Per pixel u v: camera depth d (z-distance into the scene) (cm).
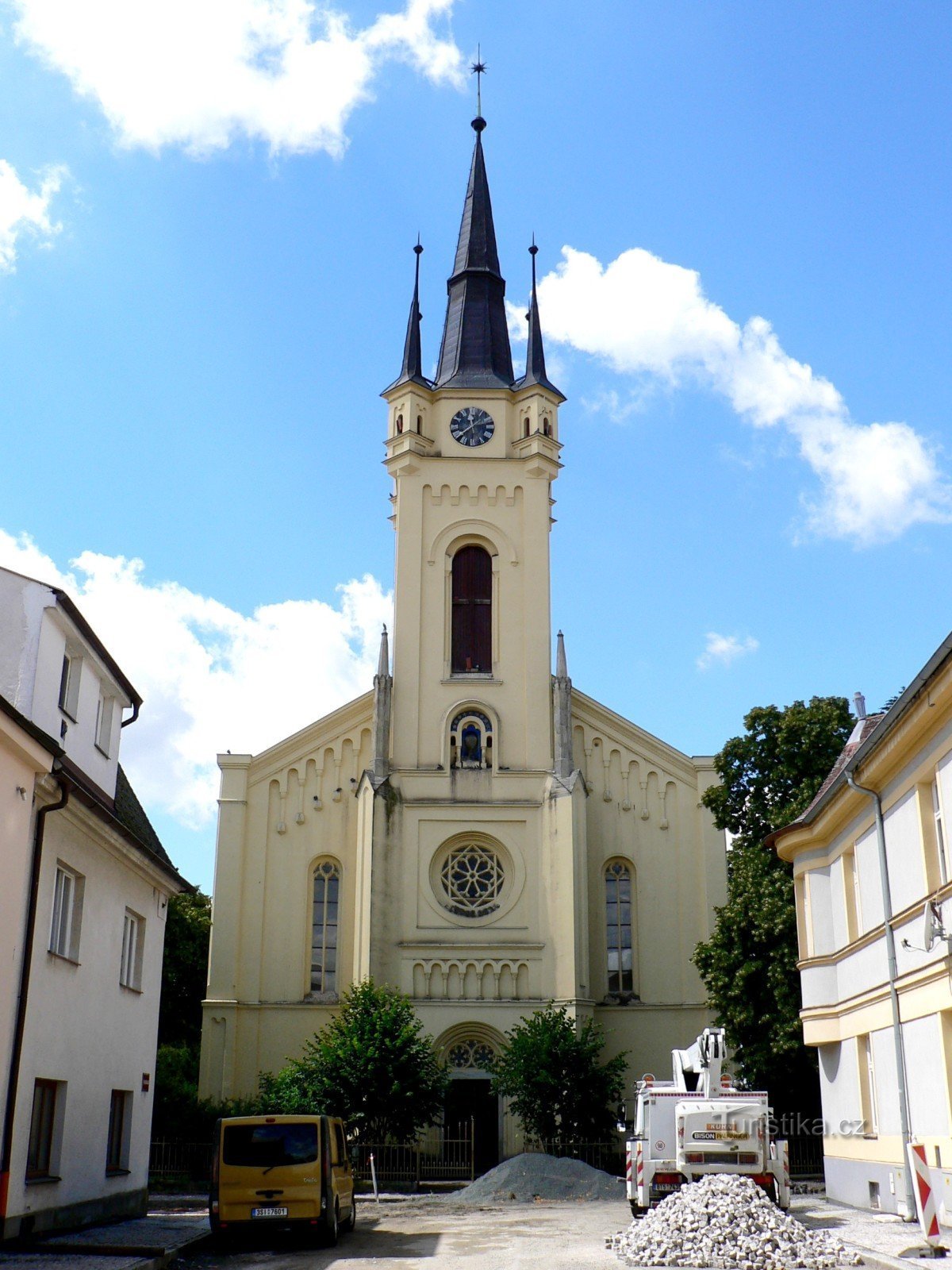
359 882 5441
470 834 5516
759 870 4647
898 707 2497
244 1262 2295
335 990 5488
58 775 2459
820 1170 4600
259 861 5606
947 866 2423
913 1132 2656
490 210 6719
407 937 5356
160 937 3462
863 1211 2966
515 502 5969
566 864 5391
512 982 5325
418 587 5825
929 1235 2111
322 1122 2678
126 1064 3122
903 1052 2712
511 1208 3794
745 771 4981
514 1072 4856
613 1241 2458
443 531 5909
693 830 5741
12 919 2325
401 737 5622
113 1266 2019
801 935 3566
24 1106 2391
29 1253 2211
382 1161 4625
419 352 6238
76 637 2975
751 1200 2347
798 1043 4344
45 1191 2517
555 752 5588
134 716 3541
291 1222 2584
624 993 5547
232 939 5456
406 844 5469
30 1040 2425
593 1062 5056
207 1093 5256
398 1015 4831
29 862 2414
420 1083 4678
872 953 2970
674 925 5622
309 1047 4988
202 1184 4481
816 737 4809
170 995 7088
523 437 6047
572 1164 4344
